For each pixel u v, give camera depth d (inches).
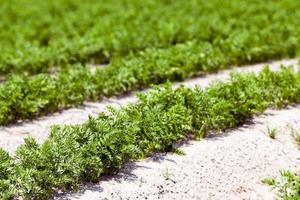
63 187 313.6
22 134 413.4
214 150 364.5
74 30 679.1
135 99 480.7
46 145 317.1
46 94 450.9
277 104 439.5
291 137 390.0
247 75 450.6
